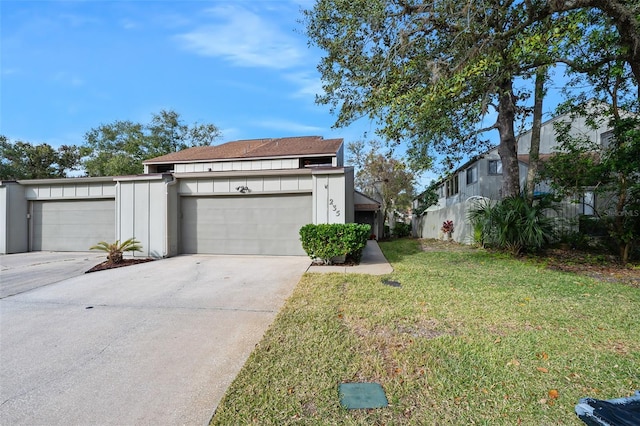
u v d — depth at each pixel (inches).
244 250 384.8
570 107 352.5
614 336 134.3
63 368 113.9
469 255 380.8
